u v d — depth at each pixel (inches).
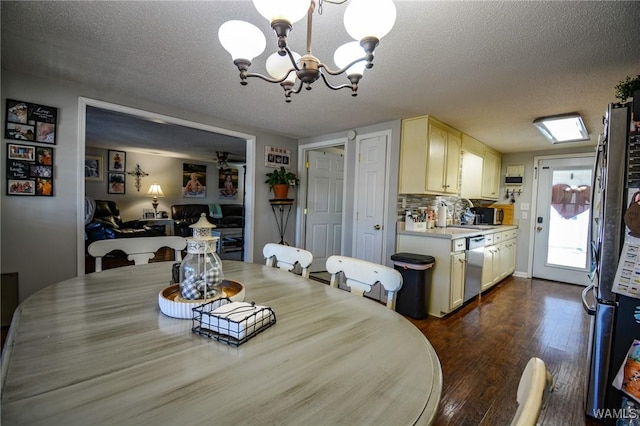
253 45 50.2
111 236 202.1
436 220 156.1
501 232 168.6
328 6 57.0
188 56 80.2
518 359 88.6
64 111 99.1
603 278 63.4
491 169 187.6
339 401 26.7
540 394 20.8
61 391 27.0
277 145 170.4
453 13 57.8
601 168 68.0
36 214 95.9
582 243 175.0
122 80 97.2
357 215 149.5
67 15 62.7
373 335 40.4
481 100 104.4
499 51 71.5
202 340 37.6
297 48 73.0
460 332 106.3
